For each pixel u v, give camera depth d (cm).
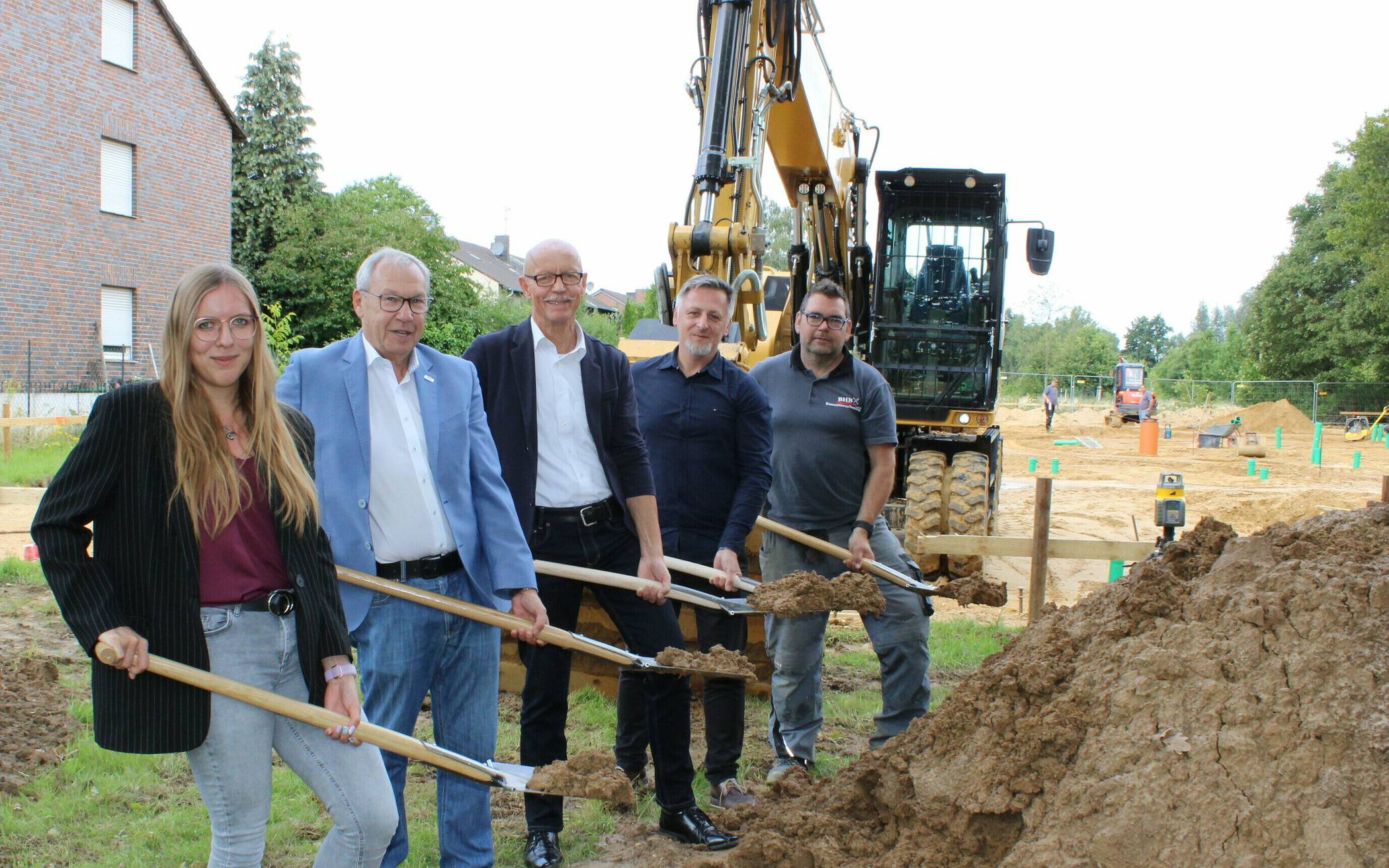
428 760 274
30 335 2053
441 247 3694
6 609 702
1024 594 912
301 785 441
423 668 329
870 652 691
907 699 472
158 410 244
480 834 341
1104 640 320
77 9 2112
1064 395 5091
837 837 320
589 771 287
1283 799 267
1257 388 4534
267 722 258
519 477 378
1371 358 4734
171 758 456
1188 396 5041
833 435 469
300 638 259
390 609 325
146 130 2284
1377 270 4150
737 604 403
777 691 468
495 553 335
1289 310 5141
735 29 604
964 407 979
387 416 327
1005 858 285
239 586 254
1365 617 293
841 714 561
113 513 244
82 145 2141
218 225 2495
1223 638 302
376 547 326
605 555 393
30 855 367
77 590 235
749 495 436
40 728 477
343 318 3397
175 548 244
